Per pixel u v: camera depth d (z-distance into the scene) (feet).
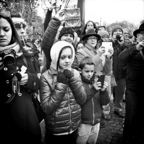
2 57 4.17
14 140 4.42
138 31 7.13
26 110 4.47
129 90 7.68
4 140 4.39
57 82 5.06
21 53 4.60
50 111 4.95
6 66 4.14
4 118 4.34
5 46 4.25
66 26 8.50
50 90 5.27
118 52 11.34
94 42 9.08
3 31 4.12
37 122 4.74
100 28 13.69
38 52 10.35
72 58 5.59
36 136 4.61
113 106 12.89
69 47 5.19
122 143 7.98
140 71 7.29
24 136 4.48
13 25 4.33
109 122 10.27
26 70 4.65
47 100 5.05
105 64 9.27
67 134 5.33
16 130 4.39
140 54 7.11
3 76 4.14
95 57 8.75
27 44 6.66
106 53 8.64
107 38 11.96
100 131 9.17
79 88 5.49
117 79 11.00
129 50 7.38
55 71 5.41
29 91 4.83
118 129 9.41
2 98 4.20
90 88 6.28
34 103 5.31
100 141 8.18
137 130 7.62
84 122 6.31
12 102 4.36
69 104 5.38
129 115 7.57
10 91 4.22
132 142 7.56
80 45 9.52
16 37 4.46
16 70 4.32
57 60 5.16
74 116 5.45
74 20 8.44
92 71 6.50
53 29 5.57
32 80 4.54
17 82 4.18
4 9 4.11
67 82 5.16
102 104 6.68
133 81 7.52
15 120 4.34
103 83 5.98
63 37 7.55
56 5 6.19
